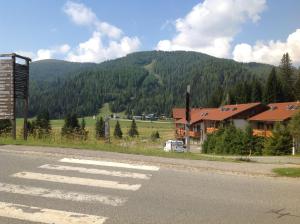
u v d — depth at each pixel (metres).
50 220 6.73
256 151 49.19
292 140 47.19
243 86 114.69
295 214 7.47
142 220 6.86
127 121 168.25
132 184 9.32
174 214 7.24
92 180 9.60
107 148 15.25
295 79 113.06
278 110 70.69
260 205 7.97
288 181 10.19
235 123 77.12
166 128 130.62
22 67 18.05
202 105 180.88
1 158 12.16
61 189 8.73
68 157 12.61
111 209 7.42
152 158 12.88
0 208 7.33
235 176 10.60
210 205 7.87
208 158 14.18
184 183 9.56
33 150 13.64
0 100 17.75
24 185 8.99
